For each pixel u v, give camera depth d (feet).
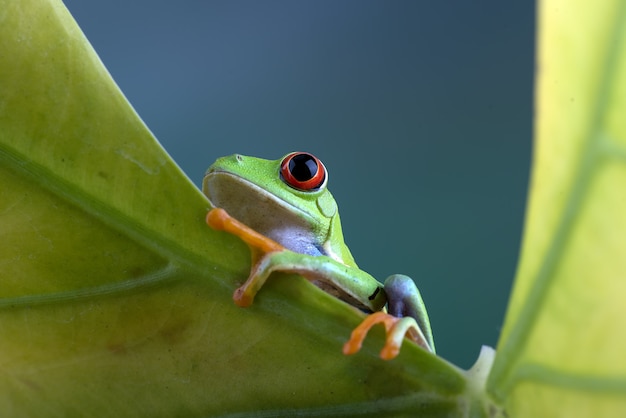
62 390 0.92
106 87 0.91
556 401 0.76
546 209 0.69
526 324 0.75
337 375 0.91
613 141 0.65
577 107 0.65
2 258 0.91
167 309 0.91
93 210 0.91
